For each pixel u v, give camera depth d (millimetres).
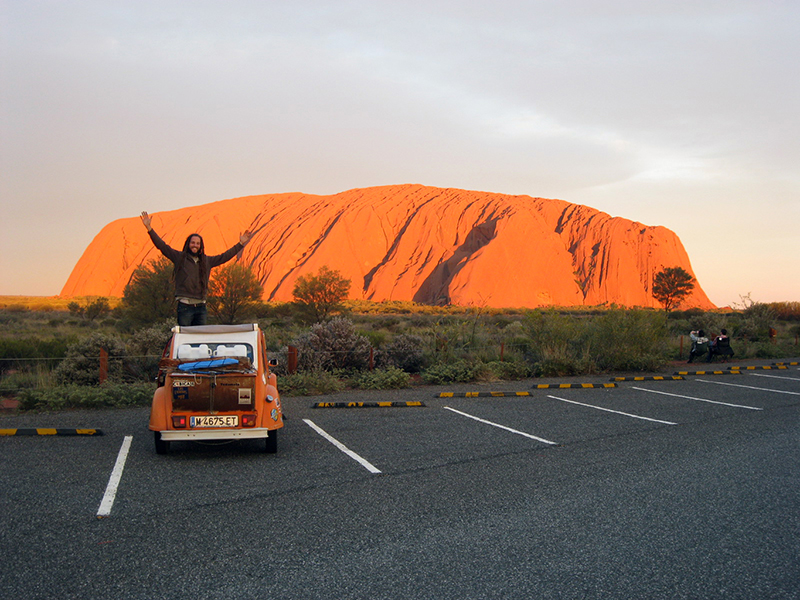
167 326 14594
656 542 4449
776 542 4484
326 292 40156
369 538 4441
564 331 17109
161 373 7418
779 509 5266
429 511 5098
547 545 4355
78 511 4957
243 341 7402
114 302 75125
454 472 6422
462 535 4535
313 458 7000
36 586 3547
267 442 7129
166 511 5000
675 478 6262
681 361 20781
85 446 7418
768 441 8156
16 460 6648
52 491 5504
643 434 8570
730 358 21562
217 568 3855
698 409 10820
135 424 8867
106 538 4355
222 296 31641
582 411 10531
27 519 4738
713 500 5508
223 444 7727
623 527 4766
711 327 28922
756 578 3844
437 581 3713
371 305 99000
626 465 6797
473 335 19094
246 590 3545
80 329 31625
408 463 6797
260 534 4488
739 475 6395
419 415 10000
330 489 5730
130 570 3801
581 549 4289
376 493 5613
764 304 34750
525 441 8039
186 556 4047
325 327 15156
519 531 4641
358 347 15164
